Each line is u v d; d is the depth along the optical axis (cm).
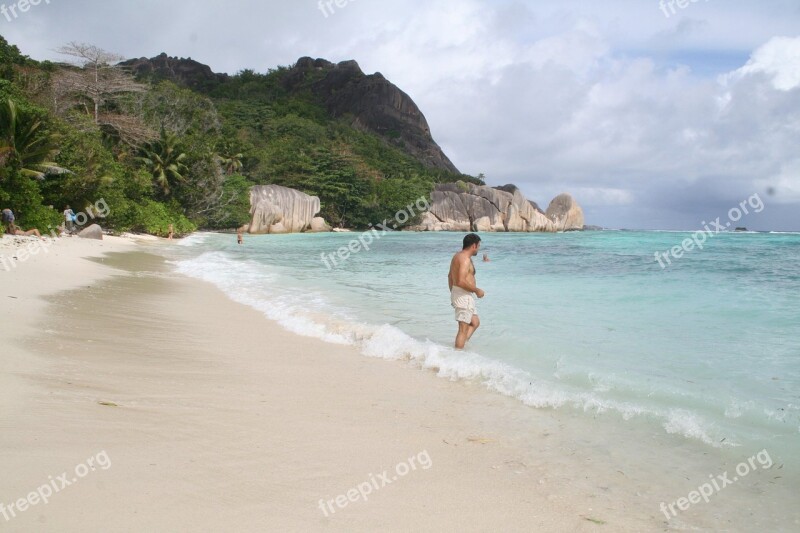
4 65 3228
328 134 9700
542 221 8169
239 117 8925
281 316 912
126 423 373
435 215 7788
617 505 313
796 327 813
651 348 685
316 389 516
